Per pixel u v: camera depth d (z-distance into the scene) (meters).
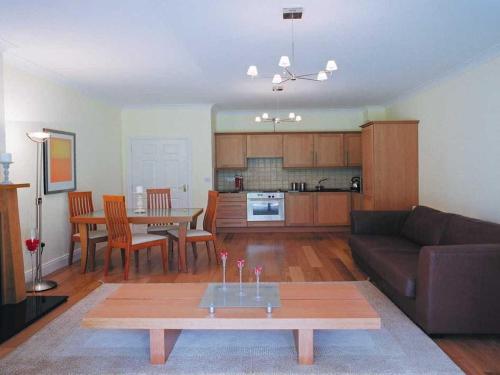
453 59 4.05
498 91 3.71
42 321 3.02
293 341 2.63
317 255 5.28
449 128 4.68
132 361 2.37
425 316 2.61
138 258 4.82
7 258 3.32
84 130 5.52
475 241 3.09
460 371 2.20
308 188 7.75
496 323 2.57
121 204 4.11
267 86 5.36
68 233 5.00
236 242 6.32
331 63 3.03
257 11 2.79
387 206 5.68
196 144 6.91
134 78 4.81
